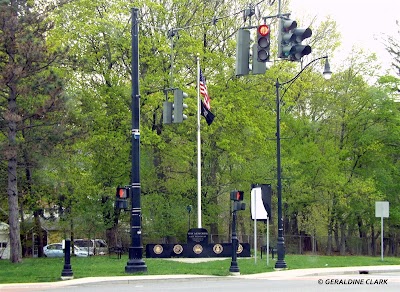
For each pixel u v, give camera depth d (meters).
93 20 40.38
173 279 23.50
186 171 45.25
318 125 52.53
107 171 42.91
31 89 31.09
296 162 46.97
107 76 41.50
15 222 32.31
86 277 24.02
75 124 36.12
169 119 25.09
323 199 49.81
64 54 31.70
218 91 42.25
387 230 56.94
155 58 41.22
